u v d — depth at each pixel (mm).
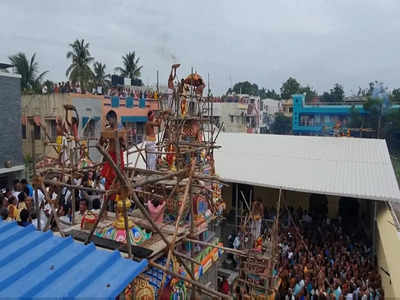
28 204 10766
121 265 5047
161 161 11188
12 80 21375
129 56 50719
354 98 63344
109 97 30812
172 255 6605
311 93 84125
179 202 8594
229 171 20891
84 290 4426
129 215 8172
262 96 111250
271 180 19484
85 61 41844
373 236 18047
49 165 10852
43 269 4801
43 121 26984
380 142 23672
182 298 7418
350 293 12844
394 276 11648
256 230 14469
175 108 12031
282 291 13234
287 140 25547
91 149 27859
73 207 8180
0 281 4410
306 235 18203
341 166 20594
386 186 17906
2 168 20781
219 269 14906
